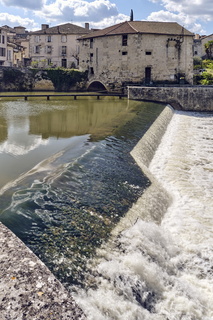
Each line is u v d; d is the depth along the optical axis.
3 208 7.69
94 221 7.75
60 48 59.62
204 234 8.55
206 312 5.84
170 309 5.68
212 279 6.89
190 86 39.53
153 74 42.19
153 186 10.77
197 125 24.83
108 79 44.25
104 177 10.74
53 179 9.91
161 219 9.32
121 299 5.39
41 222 7.31
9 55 56.97
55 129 18.42
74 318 3.24
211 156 15.92
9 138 15.88
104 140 15.75
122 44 42.06
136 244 7.05
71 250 6.44
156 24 44.22
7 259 4.08
